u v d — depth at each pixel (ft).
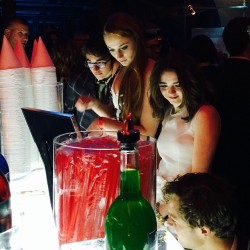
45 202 4.02
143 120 6.52
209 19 18.45
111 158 2.84
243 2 17.97
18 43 4.73
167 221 4.74
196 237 4.57
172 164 6.10
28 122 3.62
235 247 4.79
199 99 5.86
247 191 7.63
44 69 4.58
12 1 16.76
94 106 6.84
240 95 7.84
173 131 6.10
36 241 3.22
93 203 2.90
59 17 23.49
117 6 19.93
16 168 4.32
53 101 4.60
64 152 2.91
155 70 6.11
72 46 9.18
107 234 2.55
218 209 4.47
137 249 2.49
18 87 4.17
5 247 2.68
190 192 4.56
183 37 18.48
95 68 7.54
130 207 2.48
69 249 2.88
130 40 6.27
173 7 18.75
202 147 5.78
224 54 15.14
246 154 7.69
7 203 2.97
